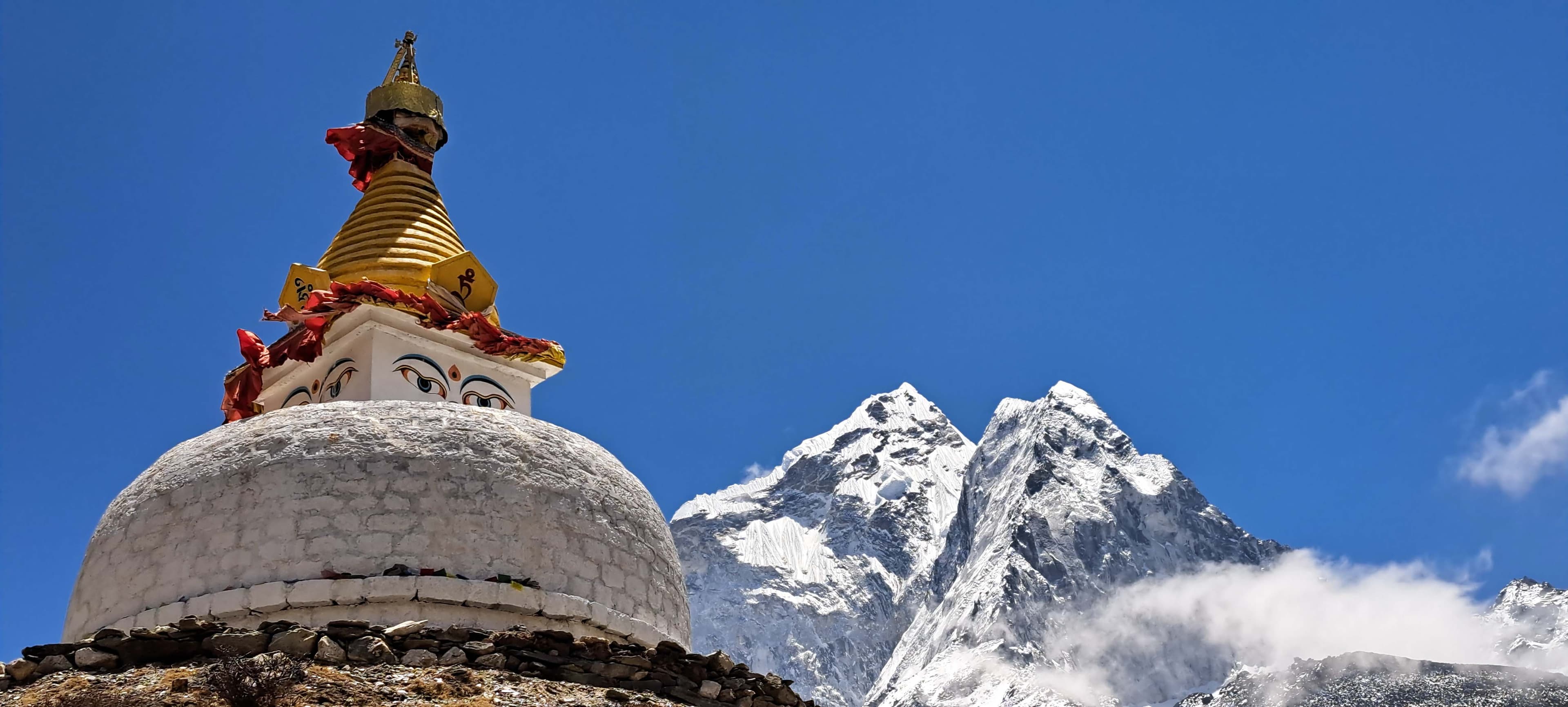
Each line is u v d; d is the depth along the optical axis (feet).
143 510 82.23
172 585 79.15
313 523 79.56
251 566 78.54
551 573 82.64
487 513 82.07
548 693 73.67
